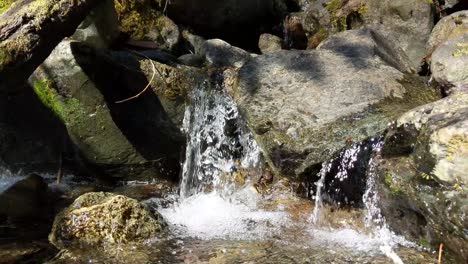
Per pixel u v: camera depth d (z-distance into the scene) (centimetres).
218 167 504
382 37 499
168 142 507
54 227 451
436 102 429
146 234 451
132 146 505
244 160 500
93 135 501
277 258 434
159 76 501
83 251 440
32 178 484
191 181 506
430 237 427
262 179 493
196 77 507
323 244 444
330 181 457
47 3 449
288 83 471
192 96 504
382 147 438
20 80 455
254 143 495
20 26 446
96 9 504
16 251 439
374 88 458
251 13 584
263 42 574
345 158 448
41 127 504
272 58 485
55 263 432
